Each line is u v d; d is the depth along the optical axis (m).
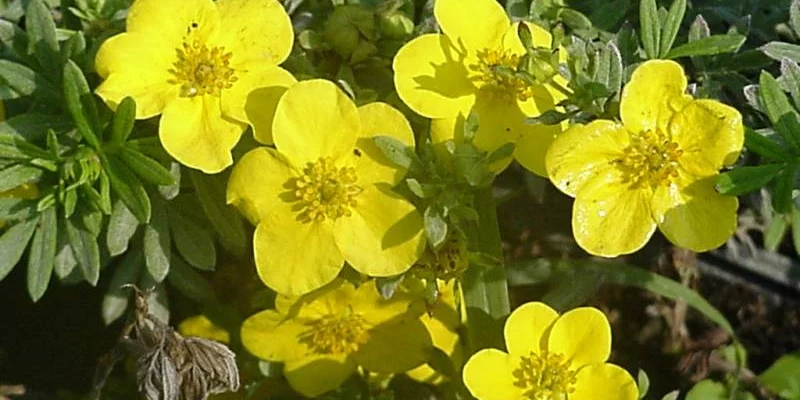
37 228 0.33
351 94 0.33
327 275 0.32
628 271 0.39
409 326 0.36
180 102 0.32
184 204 0.34
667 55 0.33
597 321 0.33
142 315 0.32
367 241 0.32
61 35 0.34
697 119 0.32
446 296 0.36
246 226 0.36
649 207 0.32
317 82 0.31
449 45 0.32
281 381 0.38
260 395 0.38
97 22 0.34
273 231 0.32
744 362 0.43
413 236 0.32
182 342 0.32
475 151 0.32
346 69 0.33
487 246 0.34
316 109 0.31
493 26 0.33
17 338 0.40
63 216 0.33
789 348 0.45
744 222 0.43
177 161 0.33
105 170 0.32
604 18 0.35
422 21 0.34
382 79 0.34
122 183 0.32
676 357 0.43
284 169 0.32
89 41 0.34
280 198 0.32
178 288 0.36
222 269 0.38
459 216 0.32
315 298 0.35
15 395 0.39
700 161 0.32
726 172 0.32
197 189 0.33
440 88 0.32
